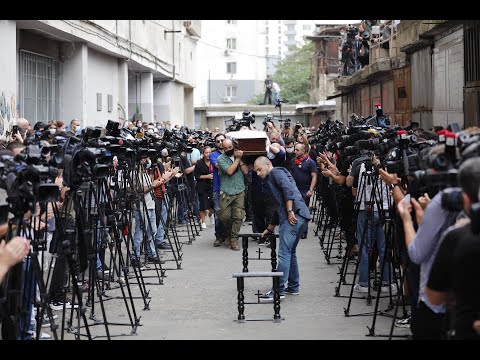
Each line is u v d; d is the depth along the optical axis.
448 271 5.11
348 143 13.31
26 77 20.91
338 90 37.47
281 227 11.21
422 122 21.23
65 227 8.24
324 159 13.85
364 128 13.22
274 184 11.27
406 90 23.53
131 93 35.88
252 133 17.86
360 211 11.20
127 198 12.34
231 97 96.56
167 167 15.39
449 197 5.27
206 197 20.14
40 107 21.97
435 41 19.69
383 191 10.72
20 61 20.55
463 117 16.48
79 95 23.50
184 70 44.84
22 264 6.99
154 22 35.12
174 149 16.08
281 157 17.75
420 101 21.53
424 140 9.31
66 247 7.91
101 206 10.23
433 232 5.91
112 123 10.93
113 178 11.57
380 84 28.47
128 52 28.89
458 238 5.08
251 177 17.39
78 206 8.38
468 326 4.78
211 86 96.44
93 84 25.53
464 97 16.30
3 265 5.41
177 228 20.12
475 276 4.73
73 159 8.15
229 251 16.12
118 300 11.26
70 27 21.28
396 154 7.80
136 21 30.73
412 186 7.35
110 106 27.75
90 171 8.24
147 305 10.70
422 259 6.00
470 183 4.76
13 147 9.46
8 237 6.68
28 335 8.09
